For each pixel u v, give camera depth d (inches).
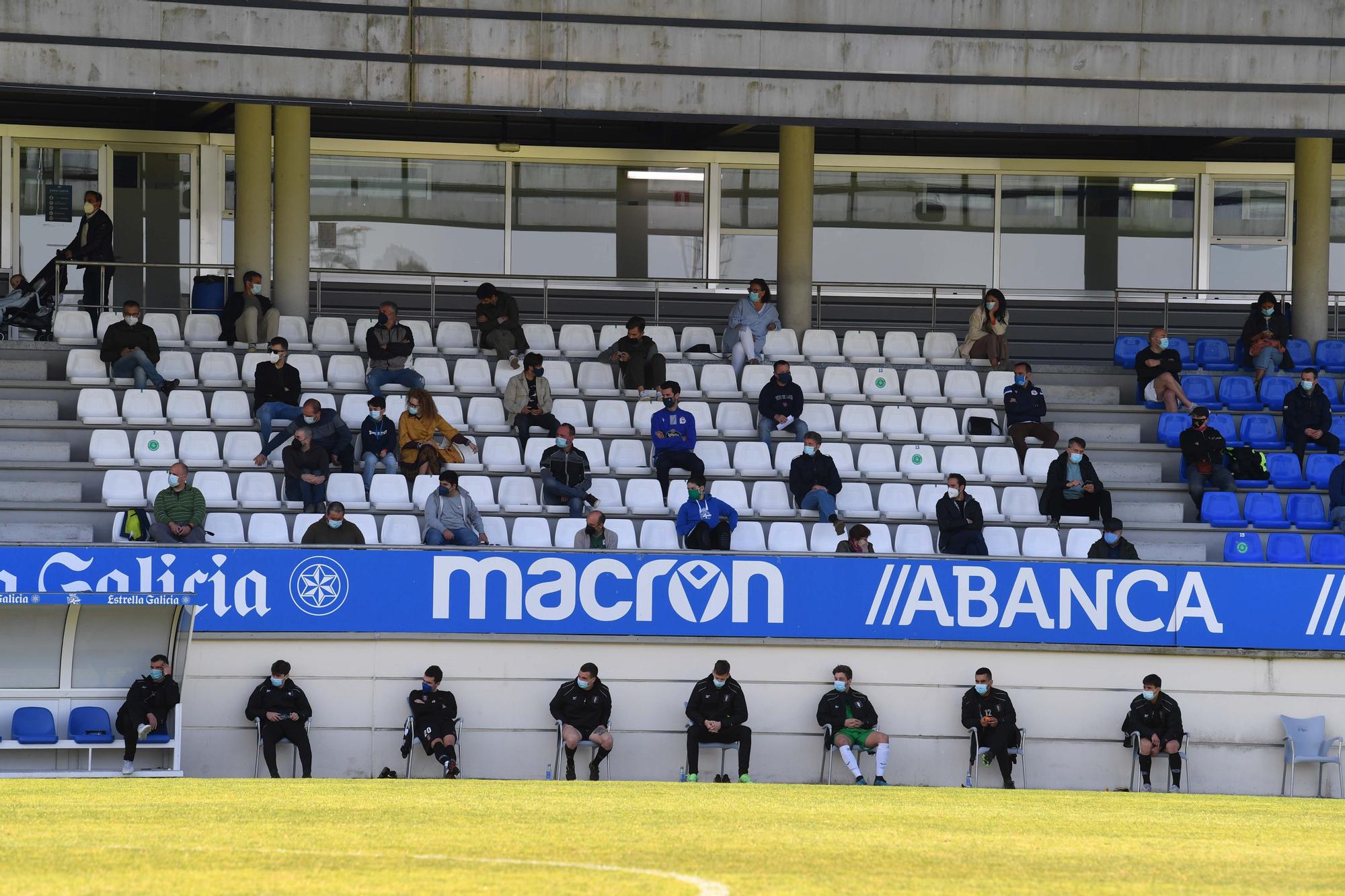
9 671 1979.6
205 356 2829.7
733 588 2222.0
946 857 1149.7
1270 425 2947.8
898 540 2522.1
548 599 2198.6
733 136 3481.8
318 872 1007.6
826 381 2989.7
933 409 2893.7
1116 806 1742.1
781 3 2637.8
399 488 2524.6
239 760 2127.2
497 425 2787.9
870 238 3528.5
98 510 2449.6
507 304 2977.4
